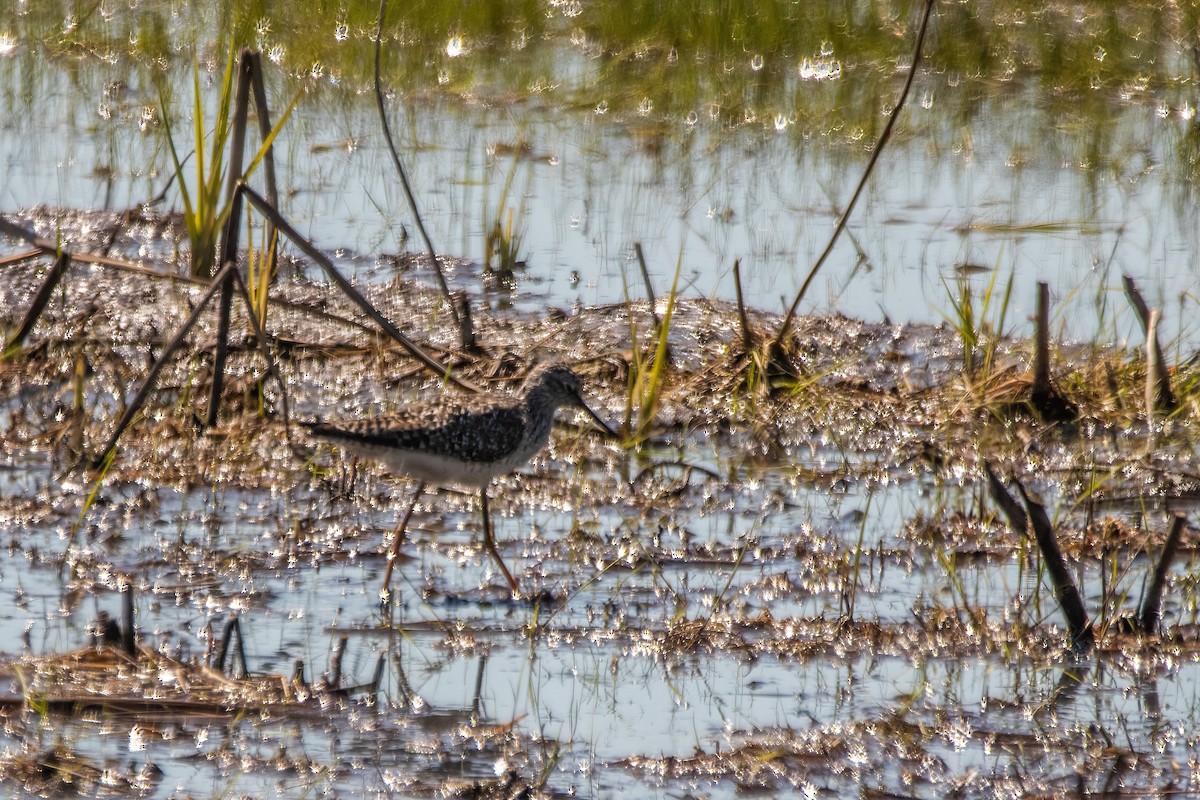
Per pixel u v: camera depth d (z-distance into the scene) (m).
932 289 16.81
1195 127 21.81
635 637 9.78
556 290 16.75
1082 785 8.10
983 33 26.08
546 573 10.72
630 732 8.58
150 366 14.12
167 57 24.16
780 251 17.81
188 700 8.60
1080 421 13.98
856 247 17.83
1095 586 10.77
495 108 22.92
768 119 22.66
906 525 11.69
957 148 21.52
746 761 8.26
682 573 10.81
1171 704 9.08
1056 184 19.97
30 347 14.14
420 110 22.70
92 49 24.58
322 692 8.84
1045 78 24.34
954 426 13.88
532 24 27.00
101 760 8.00
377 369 14.44
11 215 17.59
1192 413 14.00
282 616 9.88
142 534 10.98
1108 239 18.03
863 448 13.45
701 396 14.37
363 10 26.47
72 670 8.86
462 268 17.31
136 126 21.23
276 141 20.78
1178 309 16.14
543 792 7.86
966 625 9.99
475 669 9.30
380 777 7.96
